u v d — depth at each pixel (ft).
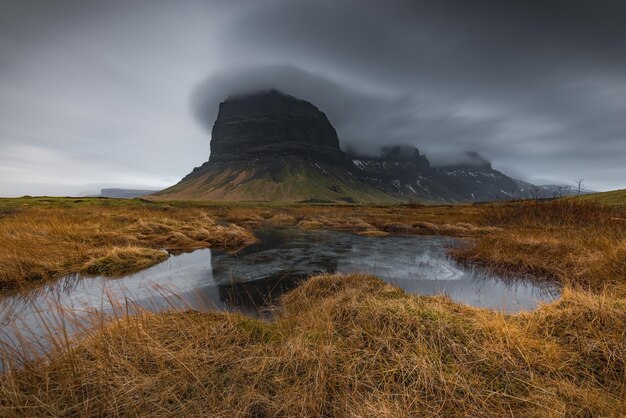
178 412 9.63
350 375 10.93
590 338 12.38
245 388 10.64
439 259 49.39
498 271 39.32
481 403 9.55
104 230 58.49
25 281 30.01
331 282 26.94
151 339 13.15
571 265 35.42
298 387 10.58
